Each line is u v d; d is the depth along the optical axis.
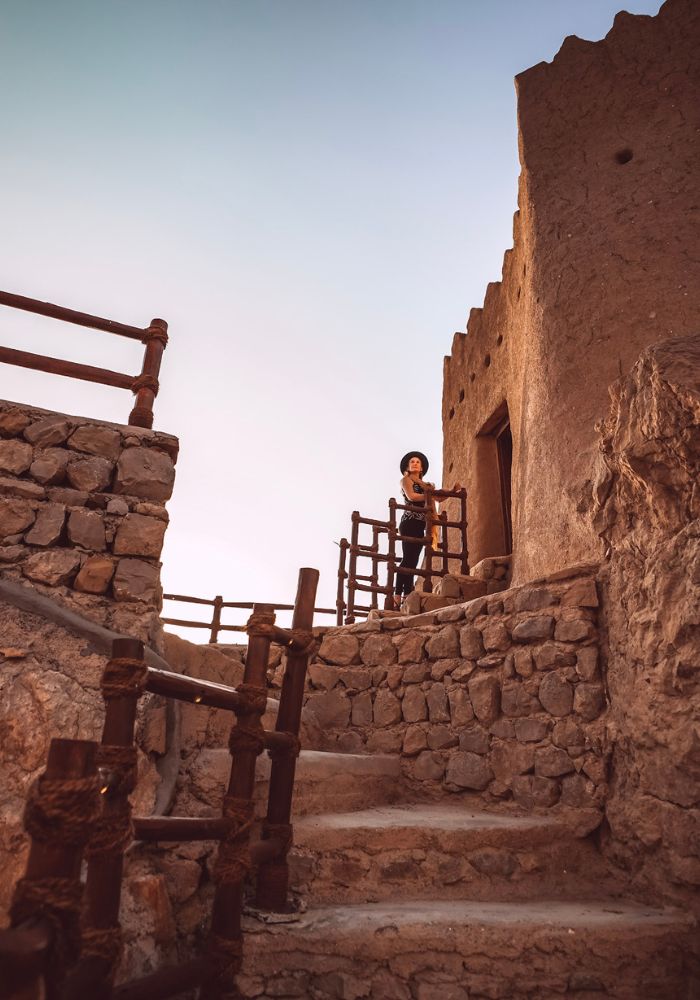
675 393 3.46
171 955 2.84
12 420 3.89
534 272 6.46
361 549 8.09
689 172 5.75
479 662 4.90
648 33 6.52
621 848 3.82
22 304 4.07
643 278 5.61
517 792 4.41
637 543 4.01
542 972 2.94
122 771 2.24
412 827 3.77
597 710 4.16
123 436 4.10
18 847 2.88
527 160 6.89
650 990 2.98
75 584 3.66
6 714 3.16
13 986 1.31
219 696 2.87
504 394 8.52
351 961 2.91
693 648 3.41
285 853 3.32
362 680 5.61
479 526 8.85
